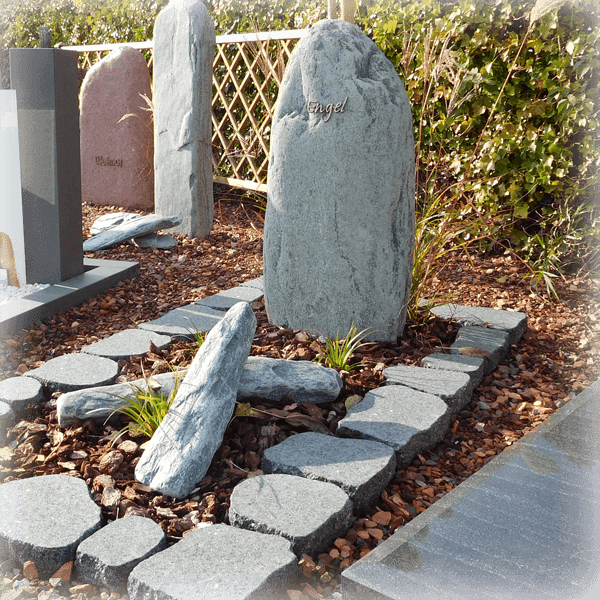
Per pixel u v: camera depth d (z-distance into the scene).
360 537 1.96
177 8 5.21
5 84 9.80
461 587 1.65
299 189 3.26
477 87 4.77
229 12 6.49
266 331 3.42
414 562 1.76
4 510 1.97
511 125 4.67
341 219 3.18
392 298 3.23
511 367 3.26
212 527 1.88
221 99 6.47
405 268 3.20
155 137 5.54
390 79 3.05
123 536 1.85
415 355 3.20
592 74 4.42
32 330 3.52
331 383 2.63
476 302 4.15
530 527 1.92
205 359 2.39
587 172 4.54
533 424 2.72
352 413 2.53
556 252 4.62
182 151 5.33
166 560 1.73
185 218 5.43
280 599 1.69
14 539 1.83
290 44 5.94
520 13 4.63
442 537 1.89
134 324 3.68
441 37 4.74
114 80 6.36
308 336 3.33
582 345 3.54
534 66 4.60
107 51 7.63
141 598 1.65
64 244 4.01
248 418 2.50
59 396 2.67
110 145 6.52
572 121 4.50
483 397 2.94
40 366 3.00
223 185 7.09
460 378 2.87
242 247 5.26
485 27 4.62
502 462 2.34
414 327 3.52
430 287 4.34
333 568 1.84
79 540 1.84
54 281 4.04
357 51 3.07
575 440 2.50
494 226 4.81
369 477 2.10
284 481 2.09
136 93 6.36
